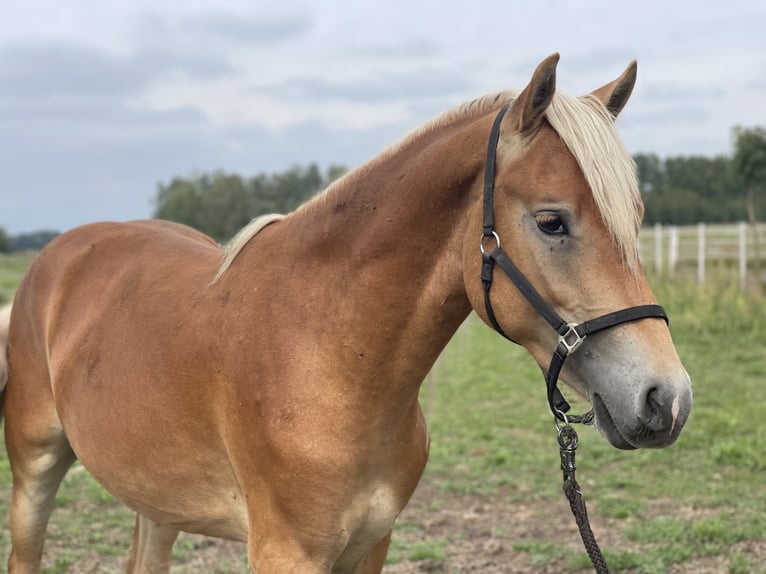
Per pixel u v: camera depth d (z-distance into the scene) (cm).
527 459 587
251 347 219
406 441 225
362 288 212
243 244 243
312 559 214
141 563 312
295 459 209
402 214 211
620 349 182
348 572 238
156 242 296
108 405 255
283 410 211
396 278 210
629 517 456
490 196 195
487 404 789
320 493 209
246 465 220
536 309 190
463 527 460
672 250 1647
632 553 394
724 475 521
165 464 242
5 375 315
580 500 212
